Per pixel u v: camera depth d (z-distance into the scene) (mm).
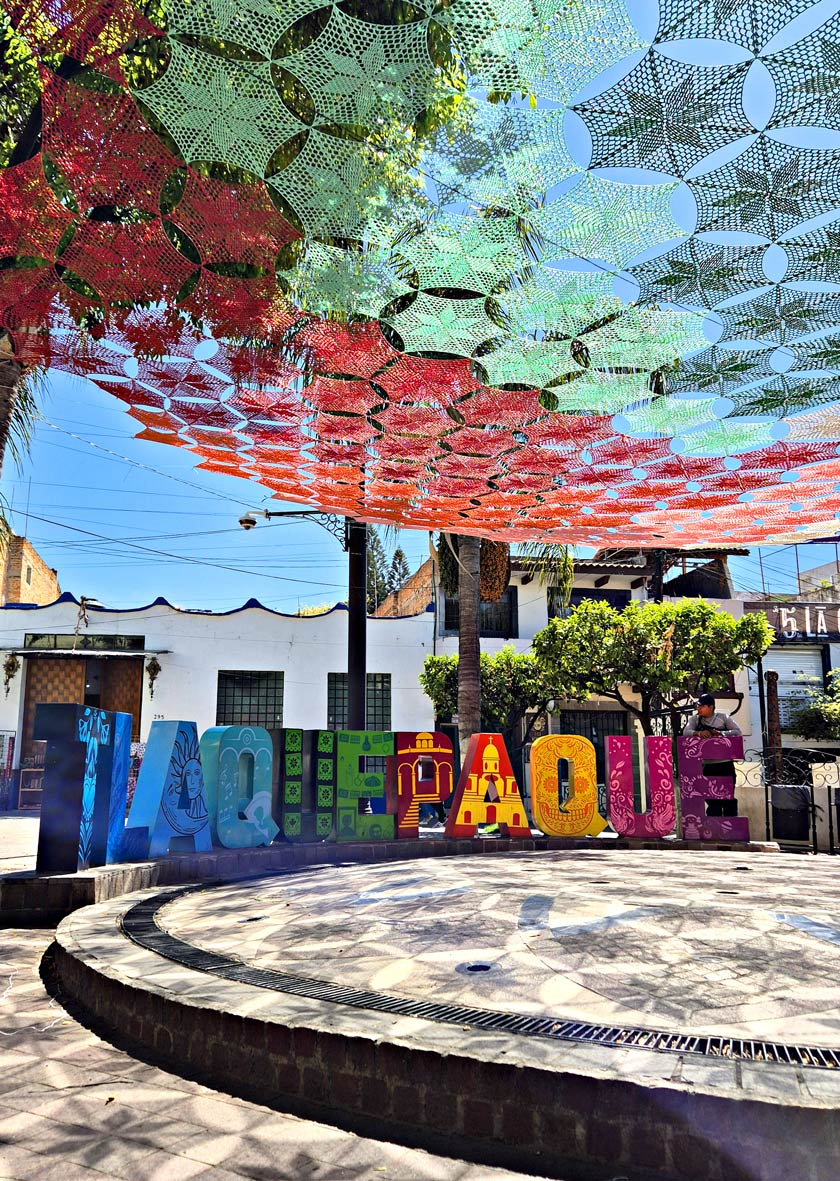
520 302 5605
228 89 3932
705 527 11211
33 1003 5133
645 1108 3129
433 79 3861
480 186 4480
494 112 4020
